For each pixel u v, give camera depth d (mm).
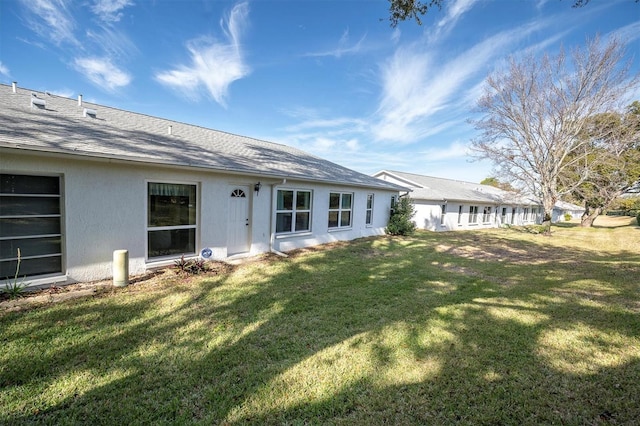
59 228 5180
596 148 16938
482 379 2938
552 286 6426
